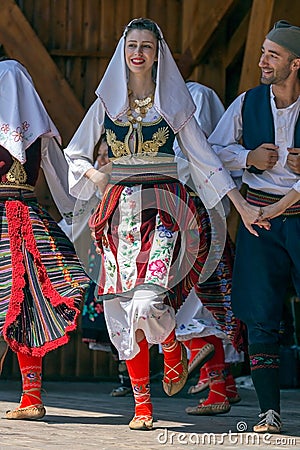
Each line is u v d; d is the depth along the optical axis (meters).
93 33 10.32
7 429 5.37
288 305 9.55
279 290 5.45
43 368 10.05
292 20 8.16
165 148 5.41
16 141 5.71
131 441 4.94
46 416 6.09
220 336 6.33
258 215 5.36
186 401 7.79
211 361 6.36
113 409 6.77
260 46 8.38
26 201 5.82
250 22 8.48
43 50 10.04
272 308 5.39
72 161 5.66
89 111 5.63
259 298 5.39
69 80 10.31
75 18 10.31
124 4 10.34
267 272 5.41
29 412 5.82
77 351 10.11
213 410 6.31
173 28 10.34
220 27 9.50
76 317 5.52
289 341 9.54
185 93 5.47
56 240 5.82
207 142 5.52
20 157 5.71
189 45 9.82
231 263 6.37
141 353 5.36
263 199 5.50
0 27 10.04
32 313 5.66
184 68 9.89
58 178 6.18
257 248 5.44
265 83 5.41
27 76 5.93
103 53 10.30
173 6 10.33
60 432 5.28
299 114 5.43
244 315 5.43
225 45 9.91
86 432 5.29
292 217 5.39
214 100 6.86
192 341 6.41
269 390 5.29
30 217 5.79
